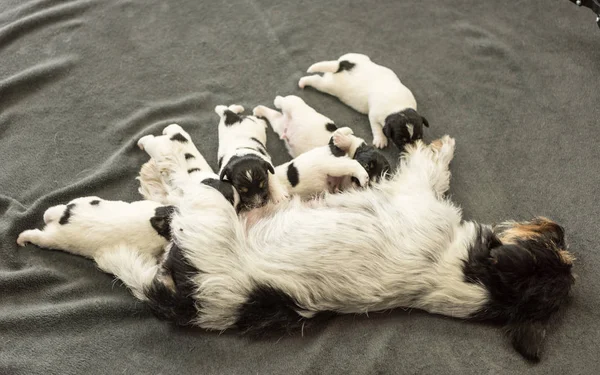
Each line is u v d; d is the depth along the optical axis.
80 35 1.55
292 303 1.19
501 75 1.50
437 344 1.20
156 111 1.44
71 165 1.39
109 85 1.49
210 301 1.19
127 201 1.35
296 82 1.49
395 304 1.21
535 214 1.34
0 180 1.37
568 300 1.24
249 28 1.57
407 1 1.61
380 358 1.19
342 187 1.32
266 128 1.43
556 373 1.19
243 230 1.21
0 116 1.44
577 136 1.42
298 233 1.20
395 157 1.39
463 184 1.37
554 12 1.59
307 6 1.61
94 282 1.26
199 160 1.33
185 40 1.55
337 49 1.54
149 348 1.21
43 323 1.22
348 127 1.41
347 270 1.19
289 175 1.30
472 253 1.20
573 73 1.50
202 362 1.20
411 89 1.49
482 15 1.59
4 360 1.19
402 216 1.21
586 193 1.36
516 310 1.18
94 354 1.21
